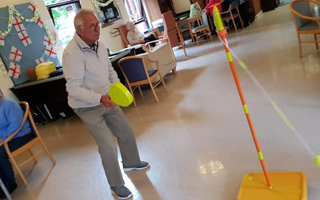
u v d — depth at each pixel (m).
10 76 4.67
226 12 7.49
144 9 8.93
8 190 2.71
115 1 7.28
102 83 2.02
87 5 6.38
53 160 3.12
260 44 5.34
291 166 1.91
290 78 3.32
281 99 2.88
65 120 4.68
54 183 2.71
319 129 2.20
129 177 2.39
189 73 5.01
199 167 2.23
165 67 4.91
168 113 3.52
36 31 5.05
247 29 7.31
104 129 2.03
